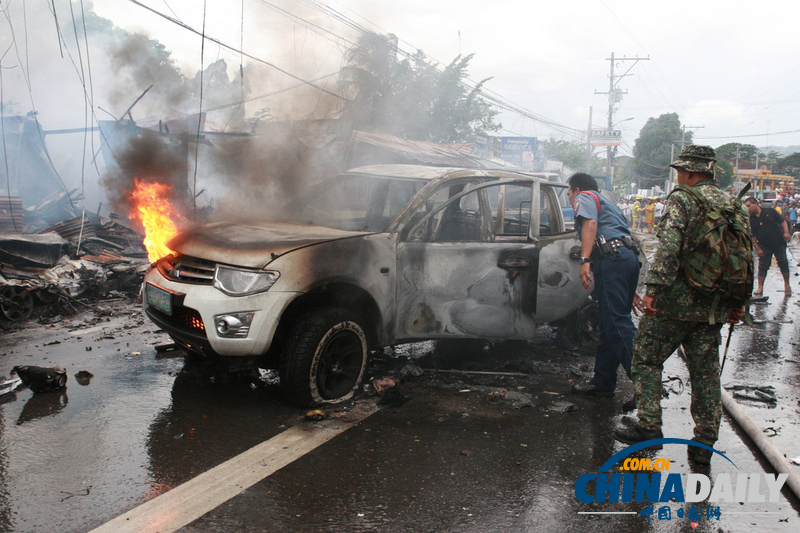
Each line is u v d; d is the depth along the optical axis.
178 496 2.50
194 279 3.54
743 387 4.26
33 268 6.81
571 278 4.46
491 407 3.70
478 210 4.32
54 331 5.48
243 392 3.84
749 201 8.61
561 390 4.09
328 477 2.71
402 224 3.92
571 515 2.46
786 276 8.64
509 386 4.14
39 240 7.07
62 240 7.56
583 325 5.21
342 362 3.72
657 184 81.50
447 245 3.99
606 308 3.79
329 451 2.99
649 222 25.75
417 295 3.93
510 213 4.59
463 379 4.24
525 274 4.22
